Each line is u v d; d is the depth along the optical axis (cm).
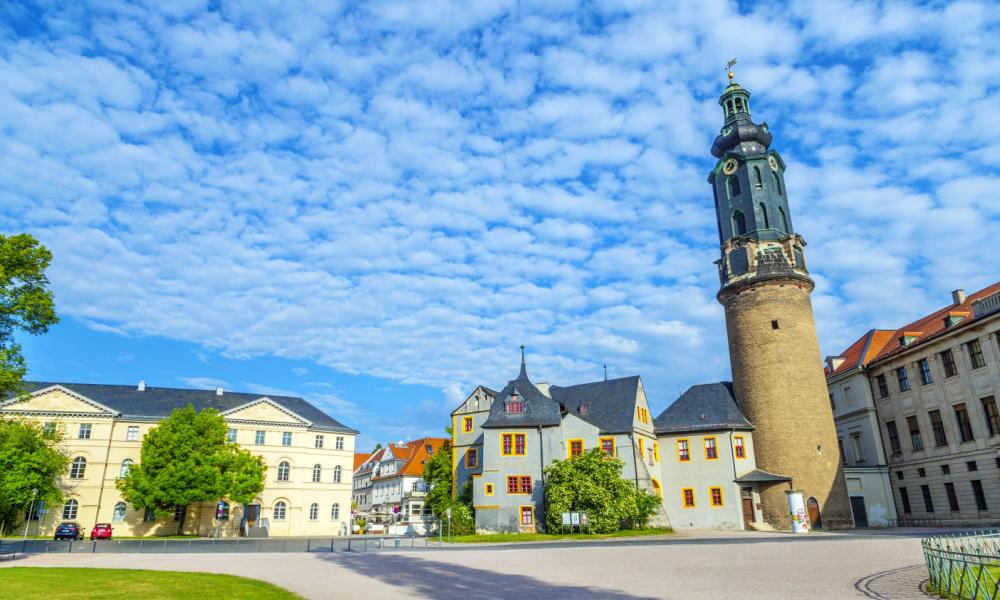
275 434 7269
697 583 1767
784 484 5134
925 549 1636
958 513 4931
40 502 6156
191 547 4391
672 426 5622
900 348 5578
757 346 5516
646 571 2117
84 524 6400
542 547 3512
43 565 2764
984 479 4703
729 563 2305
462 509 5059
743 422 5438
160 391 7488
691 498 5372
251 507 6975
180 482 5956
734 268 5788
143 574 2328
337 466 7500
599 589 1705
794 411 5278
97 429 6675
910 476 5466
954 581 1412
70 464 6481
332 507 7356
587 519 4522
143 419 6862
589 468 4691
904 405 5566
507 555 2972
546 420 5122
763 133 6050
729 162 6091
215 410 6612
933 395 5222
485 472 5041
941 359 5147
